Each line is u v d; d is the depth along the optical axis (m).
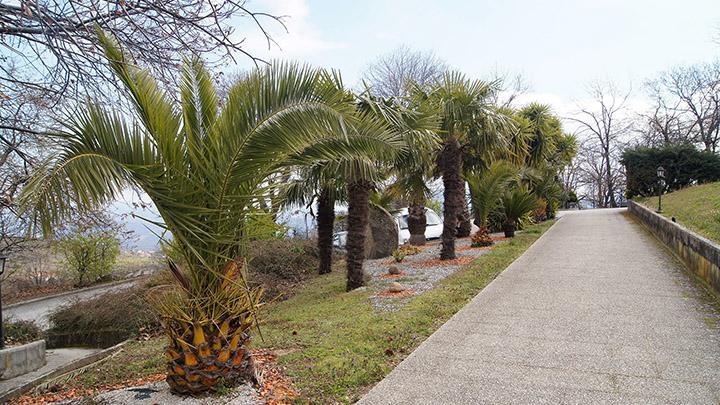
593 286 7.06
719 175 22.45
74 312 8.59
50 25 3.57
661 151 23.55
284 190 4.70
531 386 3.61
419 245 15.19
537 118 19.23
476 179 13.44
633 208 20.94
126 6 3.76
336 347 4.77
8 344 6.82
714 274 6.20
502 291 7.07
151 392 3.80
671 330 4.82
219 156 3.60
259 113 3.51
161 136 3.50
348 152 4.20
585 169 43.78
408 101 9.68
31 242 7.63
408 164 9.45
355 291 8.33
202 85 4.14
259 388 3.76
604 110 41.16
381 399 3.48
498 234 16.80
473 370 3.98
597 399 3.34
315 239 14.30
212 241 3.58
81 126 3.19
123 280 13.98
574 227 17.27
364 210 8.85
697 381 3.55
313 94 3.59
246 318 3.85
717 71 32.75
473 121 10.49
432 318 5.79
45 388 4.90
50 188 2.81
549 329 5.05
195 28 4.35
